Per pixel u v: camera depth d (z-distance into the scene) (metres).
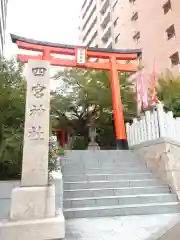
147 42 21.91
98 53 13.06
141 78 12.06
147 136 8.17
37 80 3.96
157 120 7.62
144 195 6.03
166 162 6.79
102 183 6.46
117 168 7.61
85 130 16.08
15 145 5.23
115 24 28.48
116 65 12.98
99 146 15.00
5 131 5.44
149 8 22.69
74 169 7.38
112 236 4.04
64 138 17.61
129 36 24.69
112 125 15.52
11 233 3.02
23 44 12.12
